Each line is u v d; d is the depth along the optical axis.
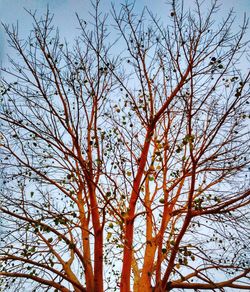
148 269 7.39
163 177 7.68
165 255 6.77
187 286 7.11
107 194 6.81
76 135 7.57
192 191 6.16
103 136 7.51
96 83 7.72
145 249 7.83
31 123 7.20
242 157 7.12
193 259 6.40
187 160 7.00
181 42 6.70
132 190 7.36
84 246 7.60
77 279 7.35
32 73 7.14
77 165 7.96
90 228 7.42
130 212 7.13
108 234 6.92
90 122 8.00
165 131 7.90
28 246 7.10
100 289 6.69
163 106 7.52
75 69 7.59
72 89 7.55
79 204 8.16
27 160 7.18
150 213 6.98
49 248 6.97
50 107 7.18
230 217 7.11
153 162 6.81
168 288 7.05
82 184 7.83
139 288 7.21
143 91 7.65
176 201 7.79
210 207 6.48
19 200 7.25
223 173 7.28
